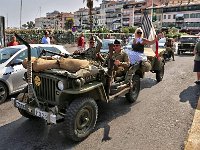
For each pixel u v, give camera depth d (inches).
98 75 203.6
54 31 1128.8
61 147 176.6
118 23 5187.0
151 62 350.3
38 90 194.5
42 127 209.5
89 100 187.0
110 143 182.1
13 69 277.1
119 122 219.5
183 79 398.3
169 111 245.0
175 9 3794.3
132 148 174.6
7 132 199.5
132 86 261.7
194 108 252.2
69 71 185.0
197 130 198.5
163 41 655.8
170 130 201.6
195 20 3629.4
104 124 215.0
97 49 254.7
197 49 345.1
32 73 194.5
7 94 276.2
